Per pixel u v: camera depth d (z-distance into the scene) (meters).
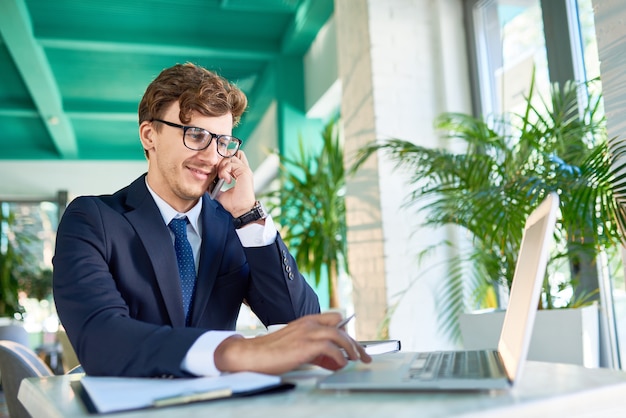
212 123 1.18
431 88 3.60
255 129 8.68
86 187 10.50
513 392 0.62
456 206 2.57
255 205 1.24
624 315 2.39
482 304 3.16
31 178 10.30
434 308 3.38
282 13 5.94
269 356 0.74
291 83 6.58
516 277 0.87
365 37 3.60
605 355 2.43
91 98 8.27
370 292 3.54
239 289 1.28
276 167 8.07
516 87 3.19
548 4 2.87
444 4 3.64
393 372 0.73
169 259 1.14
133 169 10.75
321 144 6.48
